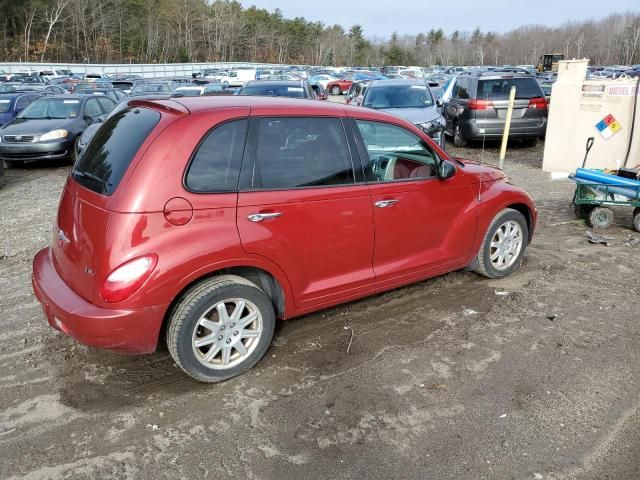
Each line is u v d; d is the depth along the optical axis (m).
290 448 2.96
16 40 65.56
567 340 4.07
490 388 3.47
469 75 14.05
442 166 4.43
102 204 3.21
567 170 10.35
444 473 2.77
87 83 27.95
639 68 45.31
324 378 3.61
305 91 12.08
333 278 3.99
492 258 5.13
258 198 3.47
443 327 4.30
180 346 3.32
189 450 2.95
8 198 9.07
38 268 3.80
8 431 3.09
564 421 3.15
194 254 3.22
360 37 130.88
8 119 16.02
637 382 3.53
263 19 109.56
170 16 86.69
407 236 4.34
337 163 3.89
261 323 3.65
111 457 2.89
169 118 3.32
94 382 3.57
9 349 4.00
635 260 5.77
